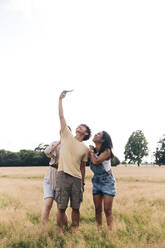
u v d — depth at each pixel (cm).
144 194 873
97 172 454
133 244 366
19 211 586
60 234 400
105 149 446
